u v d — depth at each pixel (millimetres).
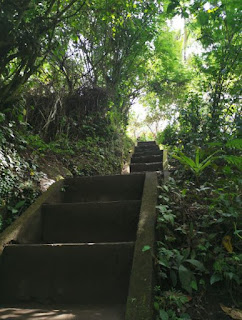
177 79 9883
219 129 4762
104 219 2670
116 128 7152
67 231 2715
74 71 5941
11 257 2059
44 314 1611
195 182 3332
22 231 2428
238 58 4855
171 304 1572
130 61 7594
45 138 4820
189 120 5715
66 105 5672
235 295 1669
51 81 5129
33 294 1929
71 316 1558
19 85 3162
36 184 3270
